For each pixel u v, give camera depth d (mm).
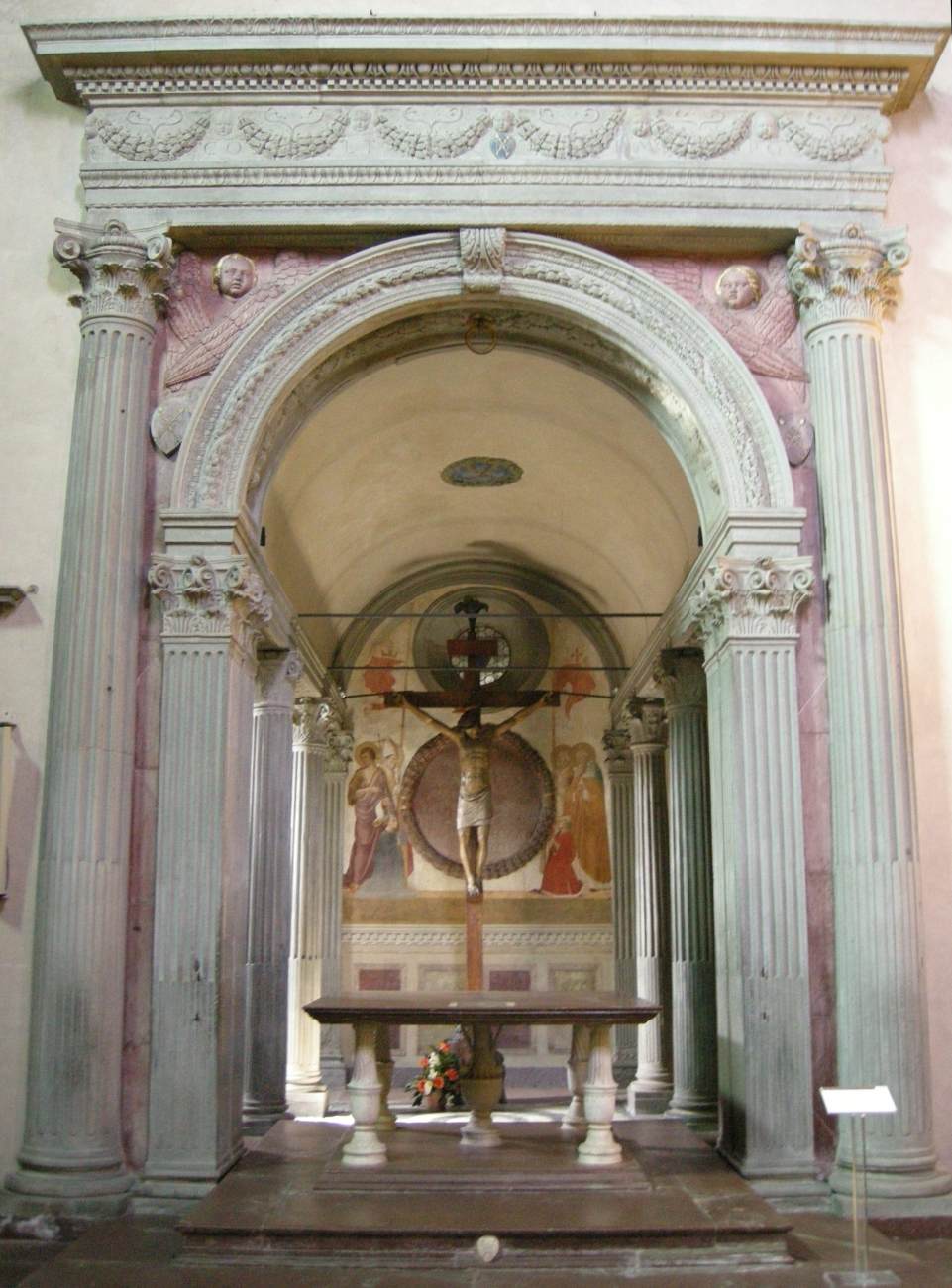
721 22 9781
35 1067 8688
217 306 10008
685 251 10195
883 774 9070
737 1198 8172
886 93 10148
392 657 18688
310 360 9977
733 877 9211
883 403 9742
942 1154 8945
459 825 16109
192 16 9875
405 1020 8680
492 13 10430
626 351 10156
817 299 9875
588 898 17953
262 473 10242
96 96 10055
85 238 9734
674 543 13555
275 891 12586
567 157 10023
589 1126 8719
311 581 15531
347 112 10062
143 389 9711
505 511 16719
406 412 13281
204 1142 8711
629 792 17656
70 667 9117
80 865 8836
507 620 18688
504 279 10047
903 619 9641
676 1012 12555
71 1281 7172
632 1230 7500
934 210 10375
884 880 8930
